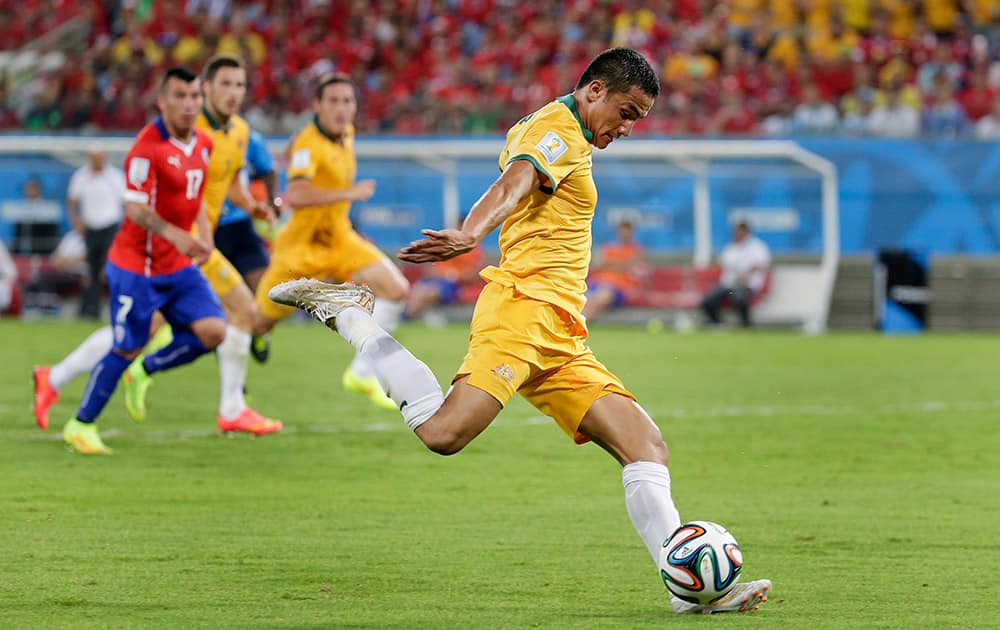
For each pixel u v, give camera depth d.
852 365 57.16
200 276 33.72
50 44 105.25
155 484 29.03
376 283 39.97
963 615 18.34
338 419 39.84
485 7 100.75
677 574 18.14
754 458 33.56
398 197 79.69
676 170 79.44
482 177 79.44
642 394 46.78
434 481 29.94
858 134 79.06
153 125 32.06
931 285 76.94
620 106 18.88
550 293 19.06
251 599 19.11
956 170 78.19
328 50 99.19
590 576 20.86
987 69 94.00
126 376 35.97
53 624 17.59
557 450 34.59
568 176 18.78
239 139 37.44
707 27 97.12
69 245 77.50
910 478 30.72
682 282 77.94
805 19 99.31
